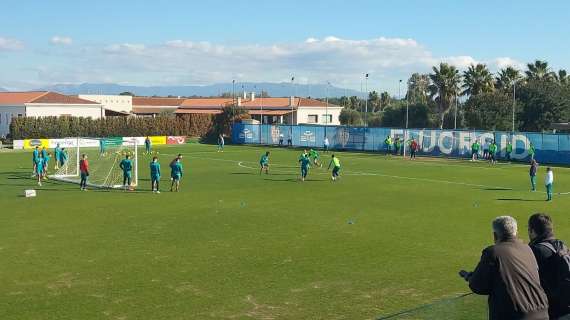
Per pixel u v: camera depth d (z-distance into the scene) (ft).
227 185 117.80
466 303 22.58
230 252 59.21
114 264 54.34
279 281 48.75
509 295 18.99
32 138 245.45
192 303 42.88
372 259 56.49
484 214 83.71
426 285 47.78
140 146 250.78
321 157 196.75
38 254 58.18
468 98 270.87
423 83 477.36
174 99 426.51
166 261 55.42
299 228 72.33
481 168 160.76
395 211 85.92
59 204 92.02
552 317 21.53
